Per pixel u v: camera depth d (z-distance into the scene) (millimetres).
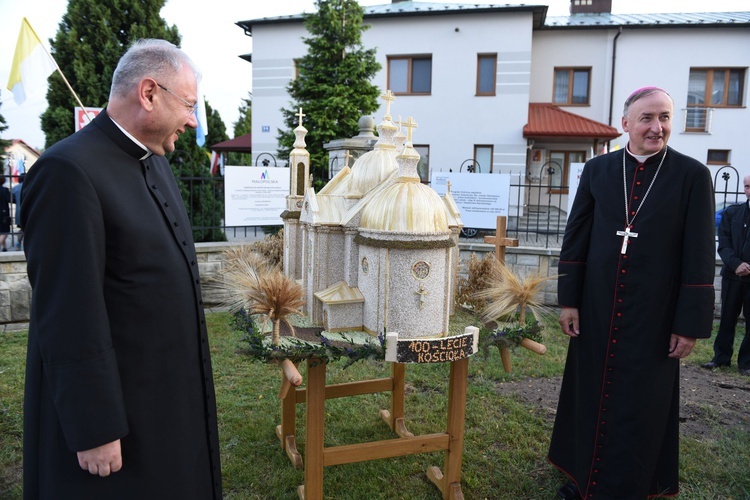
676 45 15953
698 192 2307
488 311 2605
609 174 2535
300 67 11648
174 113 1614
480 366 4594
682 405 3988
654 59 16125
